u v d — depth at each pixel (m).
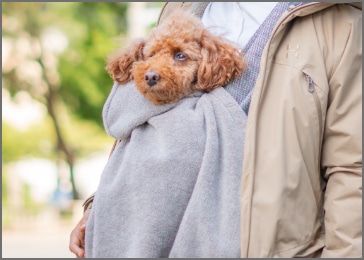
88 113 13.11
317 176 2.60
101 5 12.41
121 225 2.60
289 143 2.52
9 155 13.48
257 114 2.54
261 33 2.75
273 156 2.50
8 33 12.30
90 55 12.41
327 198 2.61
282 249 2.49
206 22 2.96
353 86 2.63
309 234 2.54
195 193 2.50
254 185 2.49
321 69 2.60
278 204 2.46
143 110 2.67
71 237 2.97
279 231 2.47
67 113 13.11
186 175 2.54
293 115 2.53
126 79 2.77
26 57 12.56
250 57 2.72
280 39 2.64
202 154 2.56
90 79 12.55
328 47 2.66
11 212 12.59
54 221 12.13
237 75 2.66
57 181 13.38
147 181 2.55
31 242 9.24
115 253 2.58
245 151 2.51
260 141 2.54
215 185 2.53
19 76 12.66
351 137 2.58
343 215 2.54
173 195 2.53
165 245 2.53
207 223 2.47
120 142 2.76
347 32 2.65
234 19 2.89
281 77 2.59
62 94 12.80
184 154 2.55
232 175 2.53
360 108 2.61
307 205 2.54
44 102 12.95
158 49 2.66
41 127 13.62
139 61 2.70
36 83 12.73
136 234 2.55
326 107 2.61
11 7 12.21
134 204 2.57
